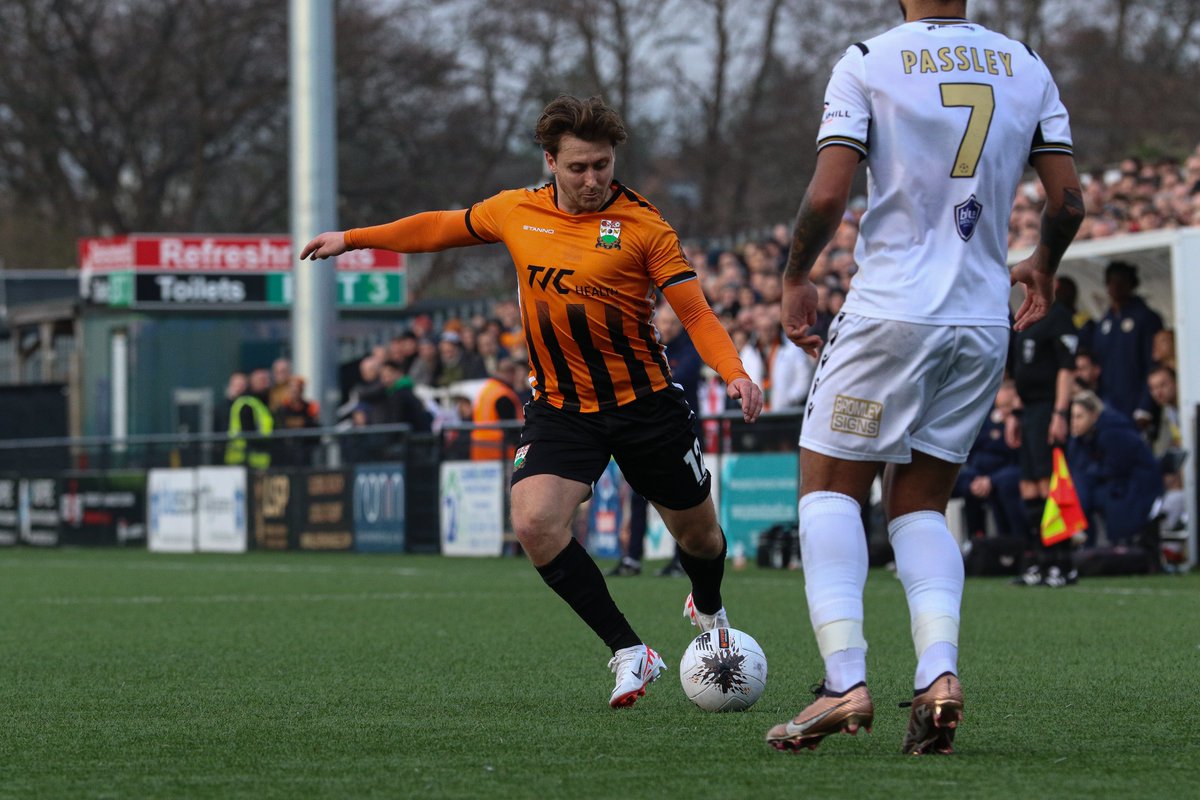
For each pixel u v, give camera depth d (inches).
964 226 490.9
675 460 644.7
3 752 538.3
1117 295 1611.7
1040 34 4069.9
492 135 5044.3
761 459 1679.4
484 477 1948.8
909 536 510.6
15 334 3809.1
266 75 5002.5
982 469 1524.4
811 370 1764.3
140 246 3245.6
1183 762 489.1
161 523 2391.7
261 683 742.5
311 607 1218.6
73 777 483.2
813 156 4343.0
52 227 5049.2
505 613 1137.4
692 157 4468.5
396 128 5014.8
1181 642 880.9
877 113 491.2
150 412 3250.5
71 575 1727.4
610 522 1873.8
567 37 4574.3
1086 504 1492.4
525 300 636.7
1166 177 2148.1
